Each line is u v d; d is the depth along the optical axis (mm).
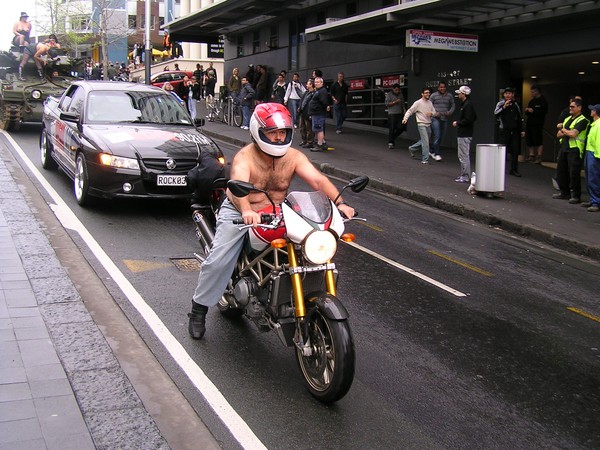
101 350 4746
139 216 9352
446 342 5719
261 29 29375
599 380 5145
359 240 9180
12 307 5371
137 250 7703
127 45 57219
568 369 5324
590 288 7707
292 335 4637
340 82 21391
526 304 6938
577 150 11797
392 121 18172
